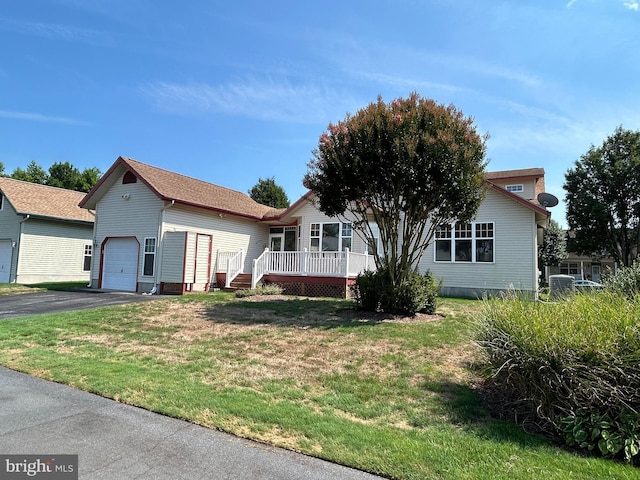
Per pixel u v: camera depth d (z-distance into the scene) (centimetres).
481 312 560
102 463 319
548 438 388
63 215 2275
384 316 980
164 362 631
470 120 993
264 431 389
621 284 720
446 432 396
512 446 362
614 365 370
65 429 384
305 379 559
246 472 310
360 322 911
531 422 421
